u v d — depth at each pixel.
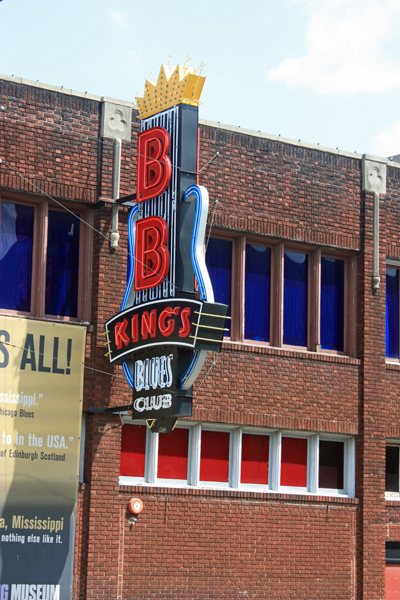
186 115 20.70
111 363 21.22
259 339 24.55
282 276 24.91
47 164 21.91
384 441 25.52
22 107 21.78
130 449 22.42
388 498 26.08
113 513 21.50
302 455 24.80
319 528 24.25
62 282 22.17
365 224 26.19
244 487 23.72
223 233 24.25
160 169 20.67
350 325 26.03
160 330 19.66
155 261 20.36
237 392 23.55
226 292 24.27
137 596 21.47
